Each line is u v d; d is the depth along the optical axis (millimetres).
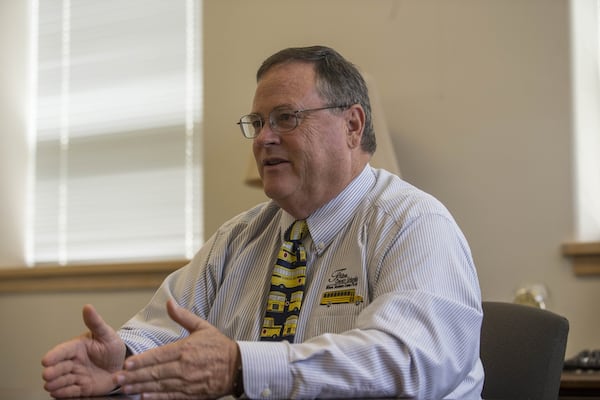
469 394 1677
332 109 1831
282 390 1359
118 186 4086
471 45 3252
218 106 3771
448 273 1581
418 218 1684
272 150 1821
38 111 4320
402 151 3324
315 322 1717
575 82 3102
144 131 4043
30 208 4309
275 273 1829
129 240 4035
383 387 1380
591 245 2961
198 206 3883
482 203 3178
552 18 3135
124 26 4141
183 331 1936
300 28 3615
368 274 1704
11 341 4105
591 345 2973
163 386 1350
